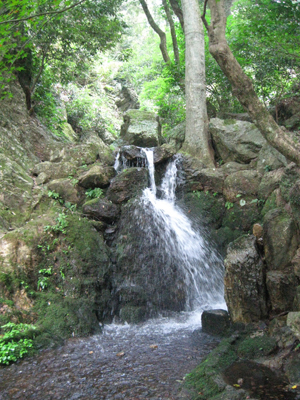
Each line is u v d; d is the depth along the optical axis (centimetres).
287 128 804
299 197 505
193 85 959
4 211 683
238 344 463
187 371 407
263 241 548
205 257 753
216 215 790
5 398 359
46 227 661
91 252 656
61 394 363
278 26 820
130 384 379
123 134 1083
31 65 1074
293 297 491
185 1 1010
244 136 848
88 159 877
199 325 585
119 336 543
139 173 801
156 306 655
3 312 519
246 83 436
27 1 505
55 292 600
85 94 1842
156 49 2164
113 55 2355
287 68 909
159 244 724
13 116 901
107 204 753
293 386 354
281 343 428
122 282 675
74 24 1084
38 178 800
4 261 580
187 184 848
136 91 2258
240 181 771
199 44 984
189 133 943
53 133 1142
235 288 513
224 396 326
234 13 1223
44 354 470
